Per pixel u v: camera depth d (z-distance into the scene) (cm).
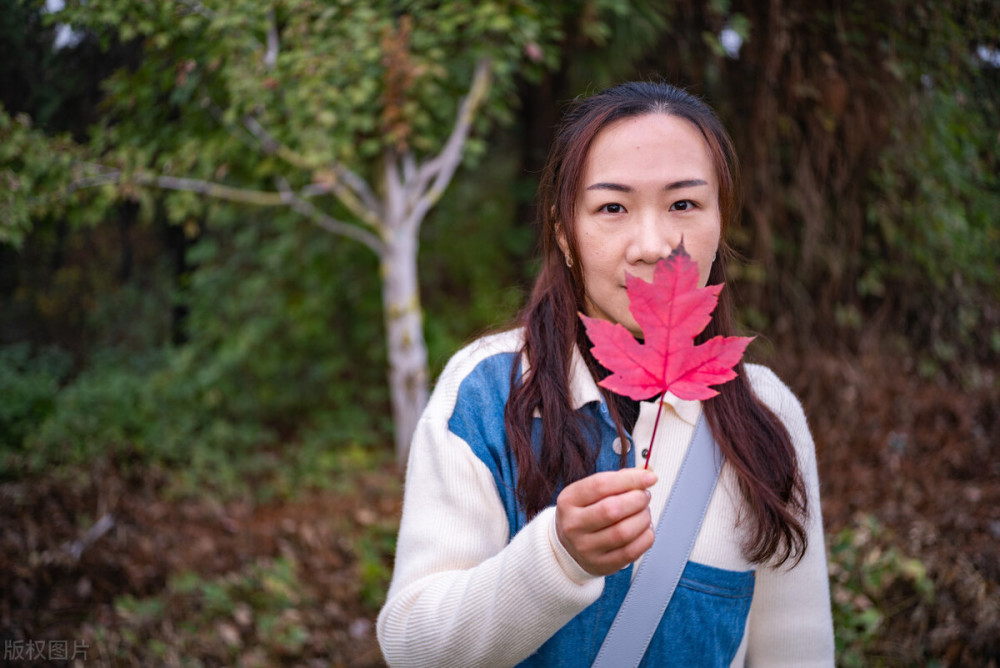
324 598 304
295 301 534
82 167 339
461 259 584
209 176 378
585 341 95
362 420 544
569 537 69
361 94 338
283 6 341
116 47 380
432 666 80
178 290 594
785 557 99
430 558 87
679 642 92
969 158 350
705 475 94
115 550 333
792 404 109
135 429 473
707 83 401
